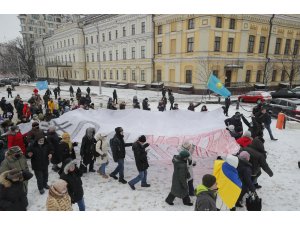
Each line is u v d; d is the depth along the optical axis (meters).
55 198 3.97
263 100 19.50
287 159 8.38
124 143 6.59
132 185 6.24
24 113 13.14
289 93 22.84
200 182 6.57
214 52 28.53
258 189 6.30
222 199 4.69
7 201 4.23
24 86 46.81
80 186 4.65
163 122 8.05
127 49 39.78
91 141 6.91
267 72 33.94
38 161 5.80
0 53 80.12
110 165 7.86
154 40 35.06
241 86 31.38
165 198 5.88
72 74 55.03
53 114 12.84
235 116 9.06
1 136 7.23
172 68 32.72
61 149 6.34
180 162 5.29
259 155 5.54
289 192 6.17
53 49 63.06
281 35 34.78
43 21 90.88
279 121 12.35
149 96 29.27
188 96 28.19
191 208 5.46
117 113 8.48
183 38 30.42
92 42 48.56
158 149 7.37
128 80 40.91
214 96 27.52
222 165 4.76
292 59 34.66
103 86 46.31
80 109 8.56
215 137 6.63
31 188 6.35
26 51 74.50
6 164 5.11
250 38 31.56
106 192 6.15
